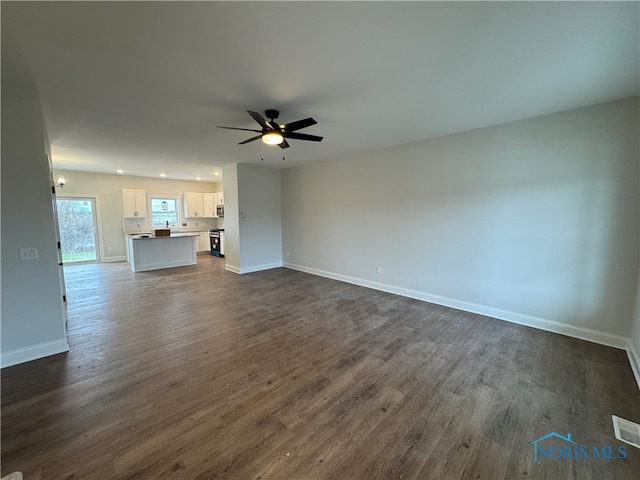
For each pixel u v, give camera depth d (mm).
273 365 2500
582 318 3014
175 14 1541
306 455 1580
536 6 1486
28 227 2510
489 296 3658
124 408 1938
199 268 6863
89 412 1892
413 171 4305
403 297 4500
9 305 2445
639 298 2541
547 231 3172
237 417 1867
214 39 1778
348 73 2213
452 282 3998
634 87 2424
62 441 1647
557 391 2152
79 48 1864
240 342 2938
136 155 5184
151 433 1723
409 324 3422
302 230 6402
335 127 3539
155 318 3592
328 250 5832
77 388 2150
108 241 7820
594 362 2555
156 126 3455
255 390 2150
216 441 1670
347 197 5348
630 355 2621
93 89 2461
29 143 2482
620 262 2779
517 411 1941
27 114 2457
